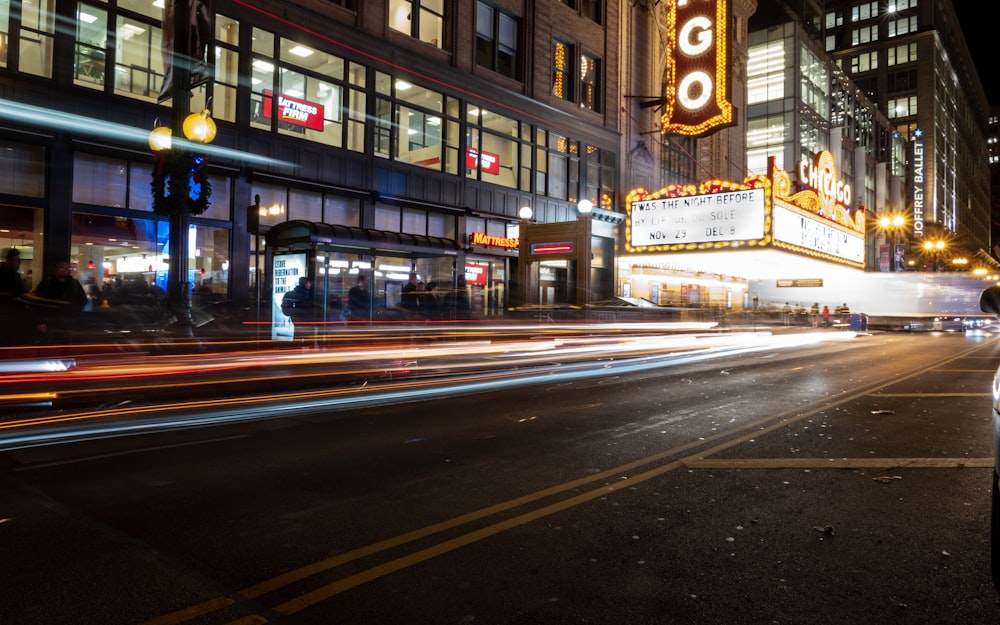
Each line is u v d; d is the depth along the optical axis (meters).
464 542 4.34
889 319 45.41
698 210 28.83
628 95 34.28
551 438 7.73
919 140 82.69
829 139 60.53
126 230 17.31
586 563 3.99
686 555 4.12
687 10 31.52
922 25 93.75
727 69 30.69
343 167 21.94
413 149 24.42
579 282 25.80
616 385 13.00
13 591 3.58
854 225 35.28
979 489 5.53
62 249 16.00
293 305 13.26
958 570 3.87
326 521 4.76
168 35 12.88
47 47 16.02
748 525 4.66
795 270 37.16
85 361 10.26
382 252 15.41
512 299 28.03
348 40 22.17
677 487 5.64
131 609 3.38
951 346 25.42
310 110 21.23
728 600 3.50
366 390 12.30
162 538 4.40
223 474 6.07
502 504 5.17
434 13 25.56
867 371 15.58
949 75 105.56
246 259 19.28
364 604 3.45
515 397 11.27
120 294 16.88
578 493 5.47
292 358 12.51
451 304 16.14
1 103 15.11
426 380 14.05
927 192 89.62
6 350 9.42
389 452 6.99
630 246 31.00
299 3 20.84
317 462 6.54
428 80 24.83
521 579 3.76
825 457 6.71
